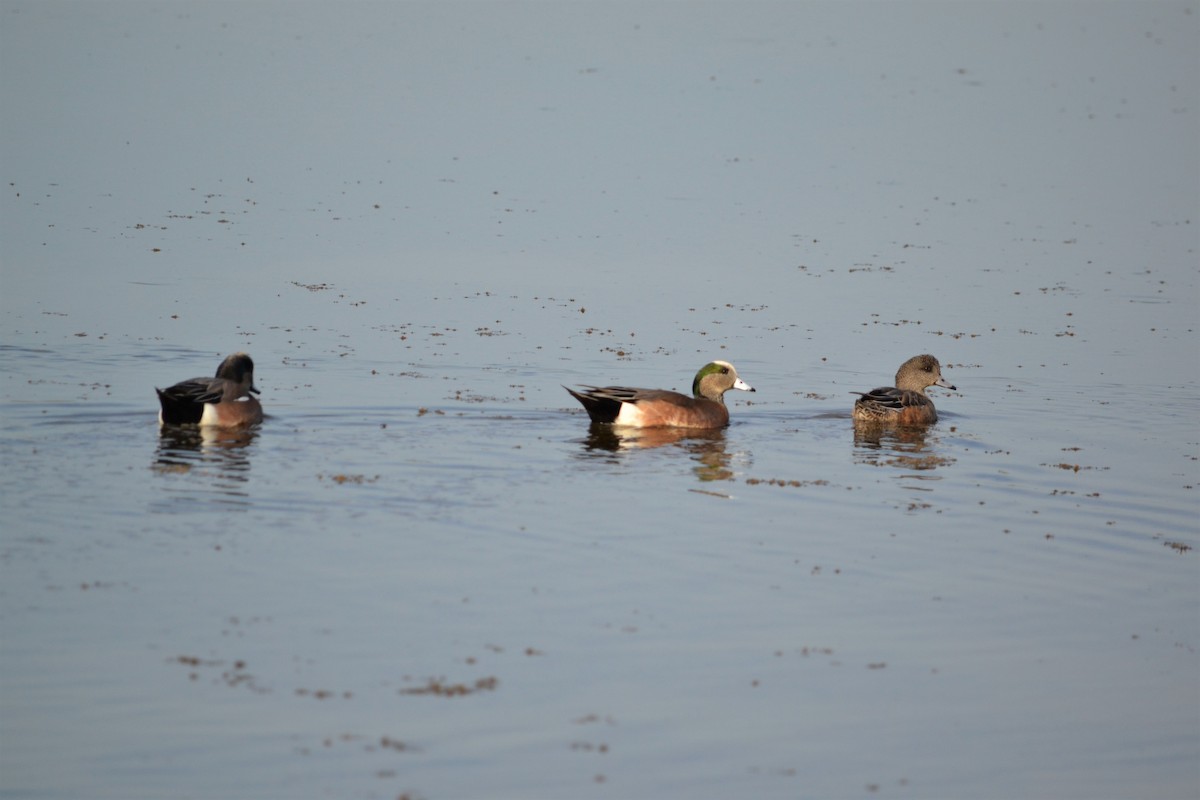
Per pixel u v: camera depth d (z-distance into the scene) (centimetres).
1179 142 5059
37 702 1022
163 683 1061
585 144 4725
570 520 1536
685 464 1827
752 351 2573
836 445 1988
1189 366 2533
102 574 1285
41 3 6994
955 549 1502
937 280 3228
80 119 4691
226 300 2772
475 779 945
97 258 3056
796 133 5059
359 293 2888
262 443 1823
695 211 3872
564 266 3222
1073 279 3269
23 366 2238
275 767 946
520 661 1136
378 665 1113
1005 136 5119
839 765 997
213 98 5156
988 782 990
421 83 5650
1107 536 1566
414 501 1577
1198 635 1273
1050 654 1220
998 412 2223
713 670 1142
